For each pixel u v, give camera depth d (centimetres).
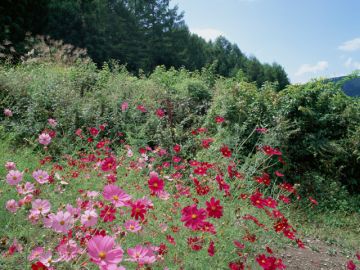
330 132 731
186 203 401
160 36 4122
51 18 2212
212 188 403
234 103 716
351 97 782
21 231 268
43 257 196
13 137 569
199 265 277
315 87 746
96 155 515
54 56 1123
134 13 4153
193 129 689
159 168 505
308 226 578
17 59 1170
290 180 672
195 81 958
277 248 421
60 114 678
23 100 702
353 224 619
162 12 4253
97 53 2648
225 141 623
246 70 5256
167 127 688
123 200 203
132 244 278
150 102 801
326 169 705
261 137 669
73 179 396
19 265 235
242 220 348
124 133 677
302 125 713
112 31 3183
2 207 307
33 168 444
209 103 863
